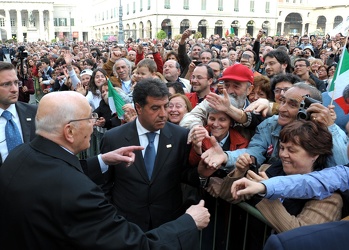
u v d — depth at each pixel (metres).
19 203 1.60
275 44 15.01
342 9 53.22
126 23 67.62
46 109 1.74
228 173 2.50
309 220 1.89
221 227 2.58
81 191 1.59
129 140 2.52
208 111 2.93
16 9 73.56
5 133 3.21
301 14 62.97
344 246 1.18
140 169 2.44
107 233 1.60
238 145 2.79
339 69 3.30
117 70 5.84
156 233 1.78
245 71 3.23
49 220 1.56
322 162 2.11
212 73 4.45
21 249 1.61
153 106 2.33
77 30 86.56
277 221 1.89
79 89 5.80
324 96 3.56
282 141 2.10
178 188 2.58
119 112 4.25
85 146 1.84
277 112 3.07
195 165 2.51
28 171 1.66
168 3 54.41
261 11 59.69
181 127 2.66
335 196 1.98
